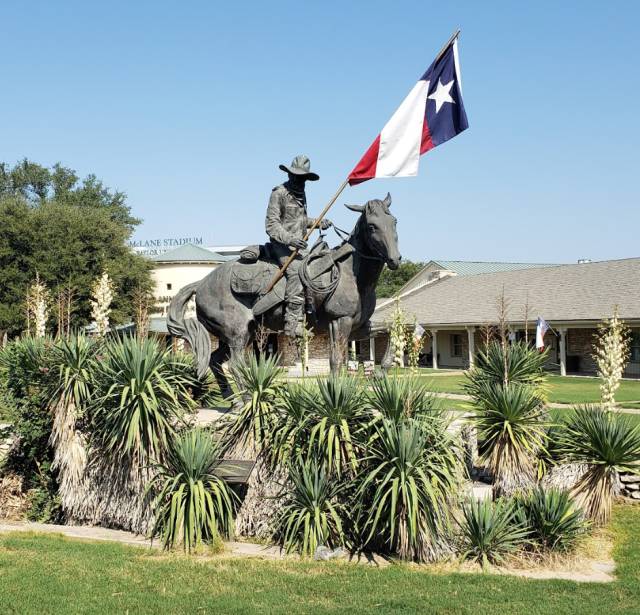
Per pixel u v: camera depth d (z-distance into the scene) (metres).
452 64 11.00
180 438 9.75
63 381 10.57
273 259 10.82
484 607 7.11
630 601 7.42
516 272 46.25
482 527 8.80
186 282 49.25
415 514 8.43
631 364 34.03
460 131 11.01
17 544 9.06
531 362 12.95
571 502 9.47
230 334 10.91
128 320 43.88
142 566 8.20
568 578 8.29
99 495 10.23
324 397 9.26
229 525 9.46
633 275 37.00
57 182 75.94
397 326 14.80
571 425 11.62
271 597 7.26
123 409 9.88
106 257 43.06
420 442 8.82
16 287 40.94
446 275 54.91
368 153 10.80
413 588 7.62
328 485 9.09
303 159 10.68
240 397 10.30
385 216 9.74
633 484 11.74
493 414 11.02
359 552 8.83
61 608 6.87
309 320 10.40
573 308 35.94
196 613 6.82
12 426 11.38
